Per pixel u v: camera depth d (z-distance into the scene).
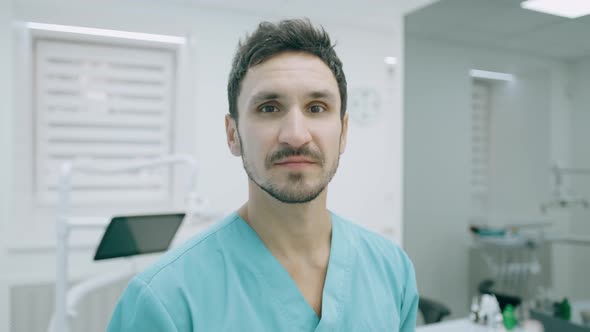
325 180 0.54
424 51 2.03
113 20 2.10
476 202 1.80
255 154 0.53
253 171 0.53
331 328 0.58
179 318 0.54
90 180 2.17
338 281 0.62
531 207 1.59
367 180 2.70
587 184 1.41
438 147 1.96
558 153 1.51
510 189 1.68
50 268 1.99
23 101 2.03
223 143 2.31
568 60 1.48
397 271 0.71
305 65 0.53
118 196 2.23
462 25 1.85
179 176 2.29
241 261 0.59
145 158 2.28
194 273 0.57
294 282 0.59
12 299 1.92
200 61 2.27
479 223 1.79
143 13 2.15
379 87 2.74
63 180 1.31
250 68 0.54
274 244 0.60
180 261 0.57
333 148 0.54
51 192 2.11
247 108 0.54
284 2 2.29
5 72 1.90
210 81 2.29
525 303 1.55
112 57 2.20
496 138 1.74
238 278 0.58
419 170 2.04
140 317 0.53
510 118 1.69
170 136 2.34
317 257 0.62
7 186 1.92
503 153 1.71
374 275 0.67
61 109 2.12
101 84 2.18
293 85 0.52
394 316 0.66
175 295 0.54
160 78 2.29
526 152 1.62
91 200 2.17
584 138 1.43
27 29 2.01
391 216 2.74
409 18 2.12
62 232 1.25
